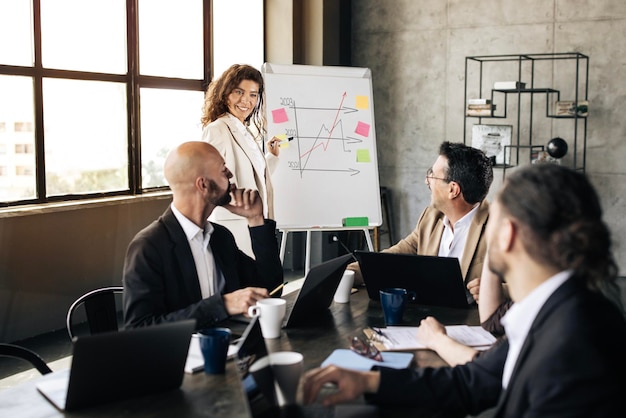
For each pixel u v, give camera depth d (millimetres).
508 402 1226
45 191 4473
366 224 5004
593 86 6012
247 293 2045
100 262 4773
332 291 2283
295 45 6191
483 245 2650
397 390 1488
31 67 4348
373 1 6715
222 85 4203
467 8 6379
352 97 5102
